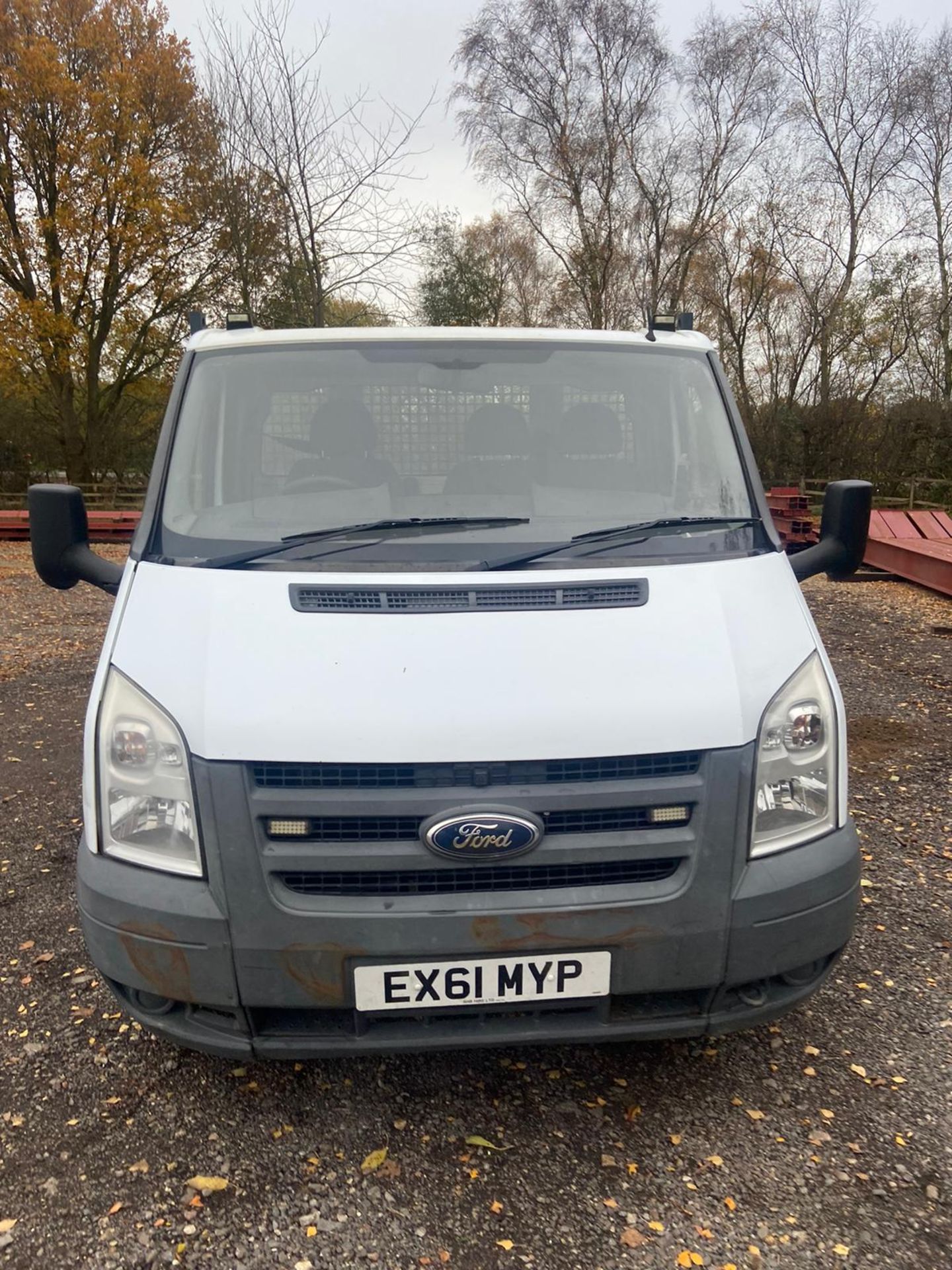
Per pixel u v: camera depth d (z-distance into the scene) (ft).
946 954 11.32
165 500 9.43
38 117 76.38
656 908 7.55
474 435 10.22
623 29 81.51
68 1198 7.88
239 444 10.13
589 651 7.82
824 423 83.10
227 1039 7.82
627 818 7.58
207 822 7.42
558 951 7.55
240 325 11.59
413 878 7.47
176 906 7.48
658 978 7.69
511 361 10.55
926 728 20.53
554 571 8.57
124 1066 9.53
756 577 8.88
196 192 70.28
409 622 7.93
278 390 10.26
